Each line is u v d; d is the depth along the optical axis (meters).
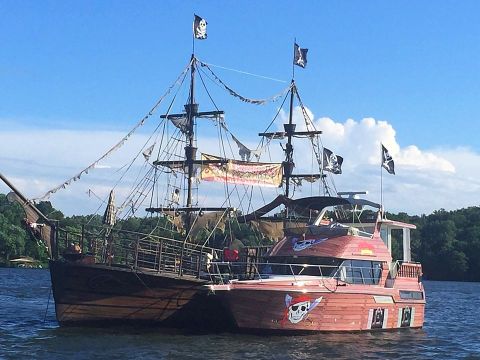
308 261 37.44
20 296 65.19
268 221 54.31
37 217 36.72
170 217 51.84
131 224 52.78
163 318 36.78
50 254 36.50
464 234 180.12
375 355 32.34
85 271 35.16
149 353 30.59
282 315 34.78
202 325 37.41
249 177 55.12
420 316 43.50
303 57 62.78
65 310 35.94
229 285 34.19
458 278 173.00
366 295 37.75
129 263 36.03
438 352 34.81
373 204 41.12
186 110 54.06
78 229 38.53
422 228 183.00
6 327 38.47
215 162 53.44
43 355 29.84
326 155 60.81
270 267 38.28
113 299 35.88
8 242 159.25
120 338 34.22
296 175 60.94
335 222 41.72
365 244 38.50
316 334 36.06
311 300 35.12
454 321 54.34
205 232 54.97
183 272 37.09
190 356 30.11
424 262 174.62
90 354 30.16
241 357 30.12
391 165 46.53
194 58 53.88
